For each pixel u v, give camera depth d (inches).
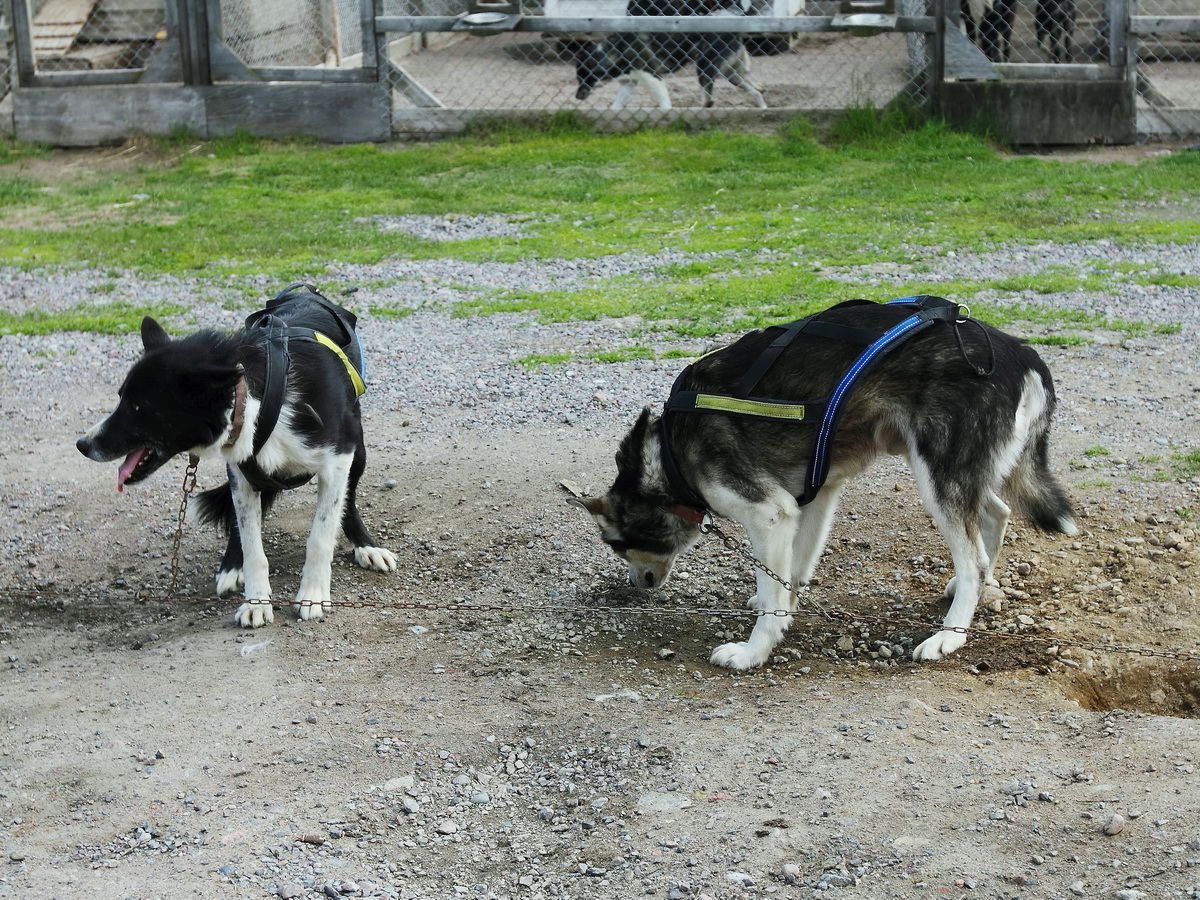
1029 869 117.1
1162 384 267.0
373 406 282.2
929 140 501.0
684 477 173.5
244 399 173.9
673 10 550.3
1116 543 198.7
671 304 342.0
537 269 386.0
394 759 149.0
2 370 312.3
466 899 123.8
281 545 217.3
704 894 119.1
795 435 167.6
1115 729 142.2
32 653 184.2
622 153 513.3
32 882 125.7
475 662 174.7
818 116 533.3
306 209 457.7
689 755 145.6
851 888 117.3
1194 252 368.5
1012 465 170.1
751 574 200.8
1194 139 506.0
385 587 200.1
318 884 125.3
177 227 438.0
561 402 277.0
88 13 652.1
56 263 402.3
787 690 162.6
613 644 180.2
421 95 550.0
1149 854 116.6
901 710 151.7
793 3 569.6
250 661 175.5
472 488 235.3
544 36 642.2
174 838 133.5
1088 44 549.0
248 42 590.6
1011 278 349.7
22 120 557.6
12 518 232.5
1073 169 466.9
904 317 167.5
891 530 211.6
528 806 140.3
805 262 375.6
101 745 153.3
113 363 315.9
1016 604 184.4
